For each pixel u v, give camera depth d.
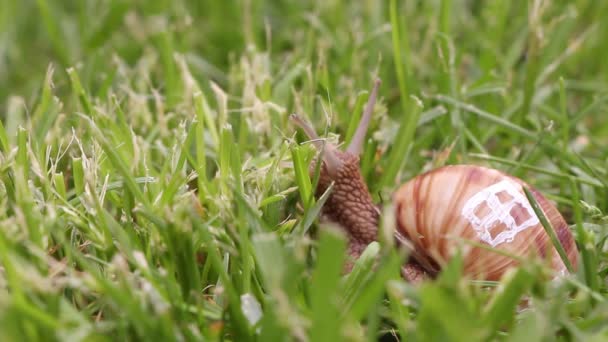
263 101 0.30
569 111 0.35
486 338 0.20
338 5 0.39
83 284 0.21
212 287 0.23
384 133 0.29
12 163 0.24
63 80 0.35
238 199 0.22
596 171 0.28
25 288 0.20
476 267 0.24
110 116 0.29
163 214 0.23
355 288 0.22
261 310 0.22
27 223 0.22
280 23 0.41
